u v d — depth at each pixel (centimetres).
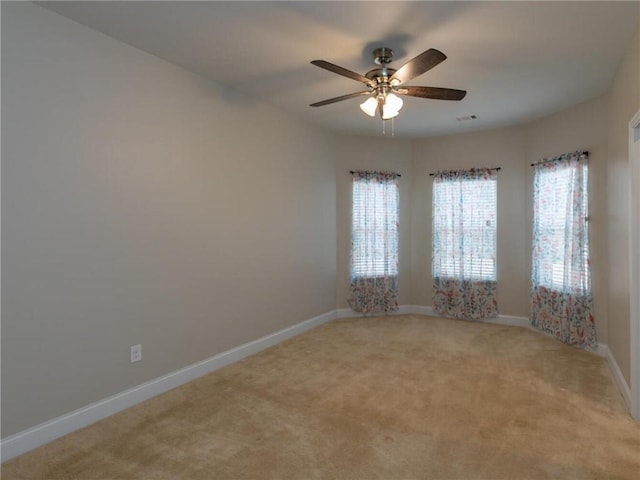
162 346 301
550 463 207
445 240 524
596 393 294
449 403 278
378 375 331
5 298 214
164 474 200
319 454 217
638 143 256
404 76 251
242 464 208
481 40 267
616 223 321
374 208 532
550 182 430
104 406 261
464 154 518
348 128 496
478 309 506
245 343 381
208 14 236
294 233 447
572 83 343
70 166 242
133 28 253
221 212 352
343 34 260
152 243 293
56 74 234
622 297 300
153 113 292
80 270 248
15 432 219
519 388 303
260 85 353
